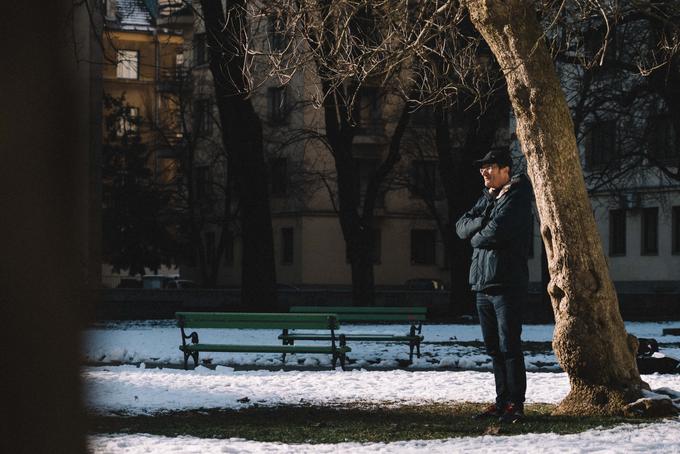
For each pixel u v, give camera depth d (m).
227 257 75.62
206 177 70.31
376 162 70.25
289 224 70.06
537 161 10.96
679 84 29.05
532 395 12.77
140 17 76.62
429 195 52.97
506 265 9.82
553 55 14.62
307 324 16.64
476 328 30.70
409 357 18.89
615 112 34.56
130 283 70.88
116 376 14.48
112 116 65.25
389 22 13.66
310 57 14.62
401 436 9.08
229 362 18.52
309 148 66.81
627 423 10.00
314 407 11.53
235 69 31.62
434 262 73.75
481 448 7.98
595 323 10.84
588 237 10.88
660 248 61.59
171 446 7.99
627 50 30.08
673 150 39.47
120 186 64.25
